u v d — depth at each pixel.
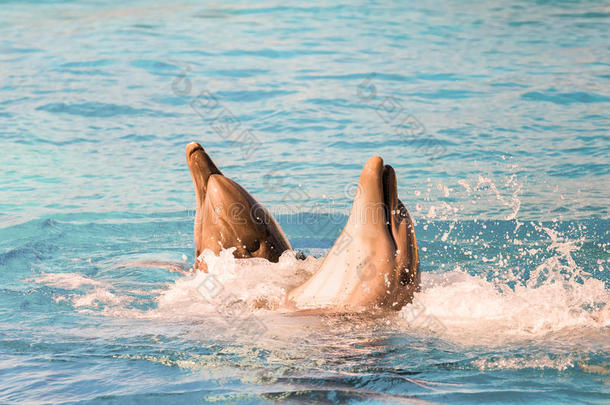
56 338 14.97
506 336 14.49
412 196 28.70
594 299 17.05
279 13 80.56
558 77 51.25
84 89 48.62
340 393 11.73
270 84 49.81
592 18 76.75
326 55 59.41
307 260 18.75
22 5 90.94
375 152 35.22
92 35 69.06
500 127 39.25
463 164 33.00
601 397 11.51
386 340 14.33
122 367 13.14
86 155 35.75
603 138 36.59
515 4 86.81
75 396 11.77
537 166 32.38
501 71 53.62
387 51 61.28
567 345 13.92
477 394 11.66
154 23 75.69
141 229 26.02
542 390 11.81
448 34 69.19
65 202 28.84
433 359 13.33
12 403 11.55
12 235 24.77
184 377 12.58
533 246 22.81
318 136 38.16
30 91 48.06
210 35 68.31
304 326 15.09
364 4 86.38
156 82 50.75
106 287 19.66
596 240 23.20
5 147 36.69
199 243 19.30
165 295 18.58
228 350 13.98
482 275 20.08
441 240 23.73
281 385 12.09
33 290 19.19
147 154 35.94
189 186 31.30
